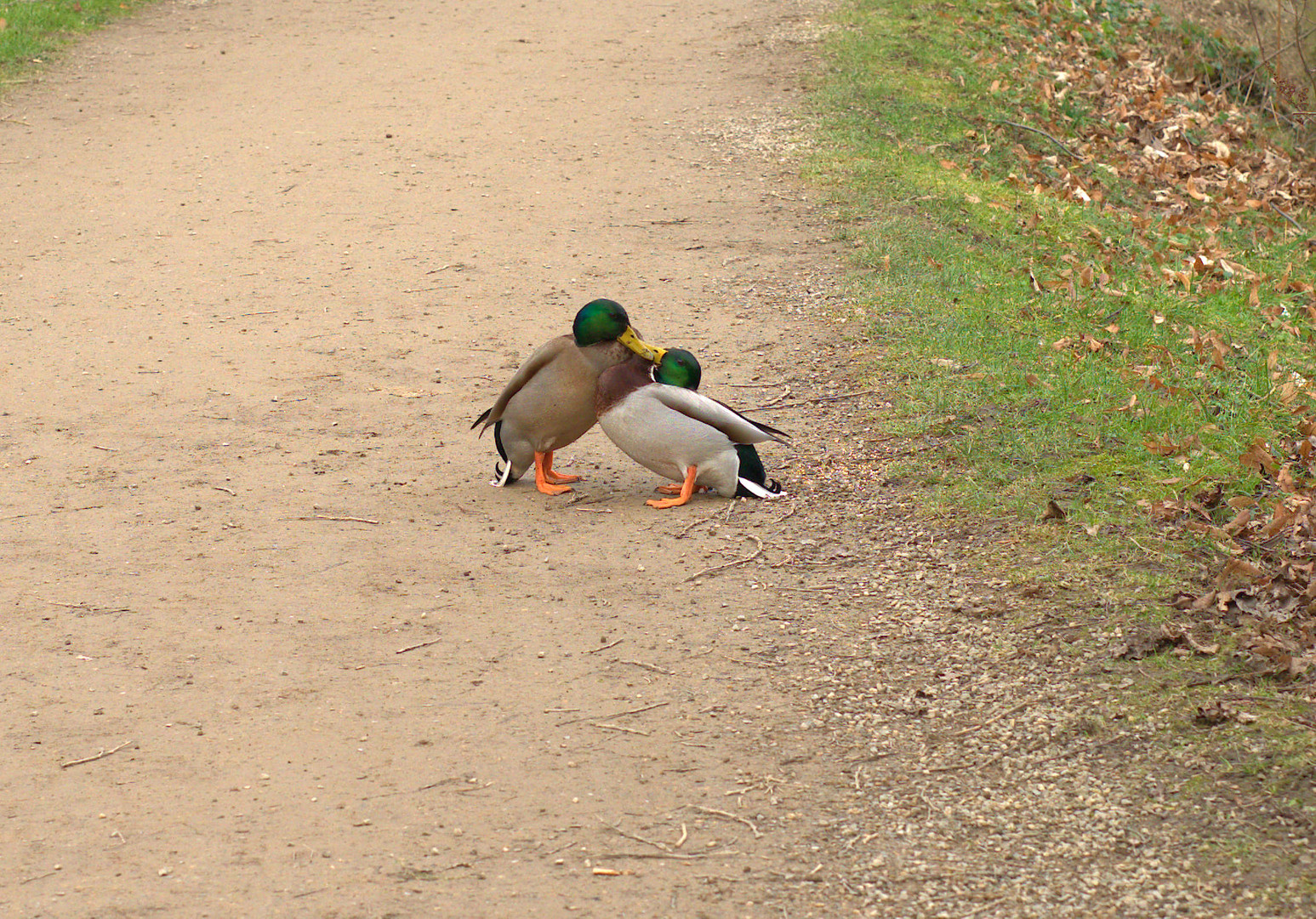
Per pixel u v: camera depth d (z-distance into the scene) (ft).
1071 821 21.35
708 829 21.48
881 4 89.35
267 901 19.86
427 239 55.21
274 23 92.02
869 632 27.37
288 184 62.28
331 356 43.88
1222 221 64.54
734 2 94.63
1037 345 42.86
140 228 56.95
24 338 45.62
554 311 47.62
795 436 37.14
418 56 83.71
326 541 31.55
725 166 64.03
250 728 24.32
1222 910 19.10
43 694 25.39
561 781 22.75
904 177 61.93
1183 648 25.66
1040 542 30.27
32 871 20.57
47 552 31.07
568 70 80.38
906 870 20.38
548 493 34.37
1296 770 21.77
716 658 26.55
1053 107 75.05
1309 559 28.89
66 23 88.02
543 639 27.30
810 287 49.26
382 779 22.85
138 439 37.60
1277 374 42.11
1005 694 24.99
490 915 19.52
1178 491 32.22
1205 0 95.76
